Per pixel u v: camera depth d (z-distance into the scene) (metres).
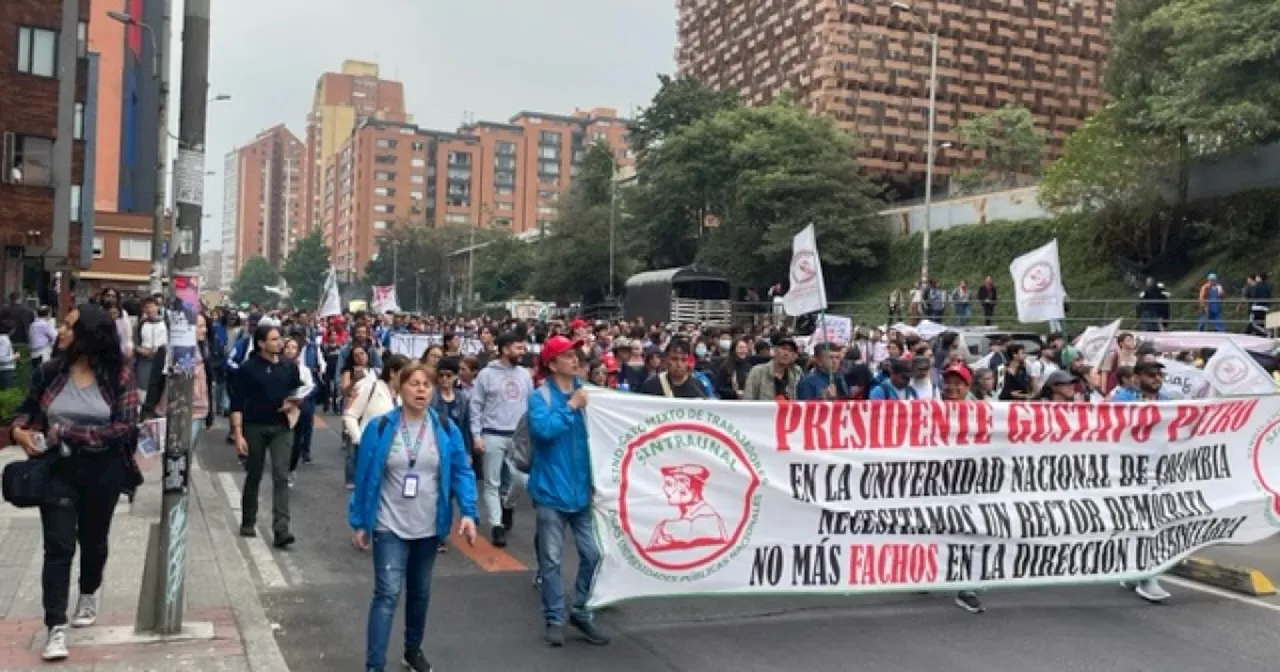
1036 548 7.47
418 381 5.50
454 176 153.50
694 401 6.72
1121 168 34.62
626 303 46.12
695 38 106.38
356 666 6.01
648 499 6.59
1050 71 88.62
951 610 7.39
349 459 11.66
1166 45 33.50
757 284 51.09
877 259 49.72
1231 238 31.56
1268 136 30.09
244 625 6.41
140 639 6.00
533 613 7.20
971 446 7.37
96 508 5.91
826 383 10.74
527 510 11.20
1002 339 20.50
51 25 33.97
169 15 8.98
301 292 143.62
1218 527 8.12
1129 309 32.69
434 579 8.18
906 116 83.50
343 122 188.50
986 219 44.22
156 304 14.99
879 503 7.12
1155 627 7.05
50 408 5.66
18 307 19.59
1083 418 7.64
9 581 7.23
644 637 6.63
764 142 49.59
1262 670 6.15
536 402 6.43
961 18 85.44
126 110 63.59
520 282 86.50
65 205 34.47
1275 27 27.89
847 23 82.06
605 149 74.62
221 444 15.91
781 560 6.89
